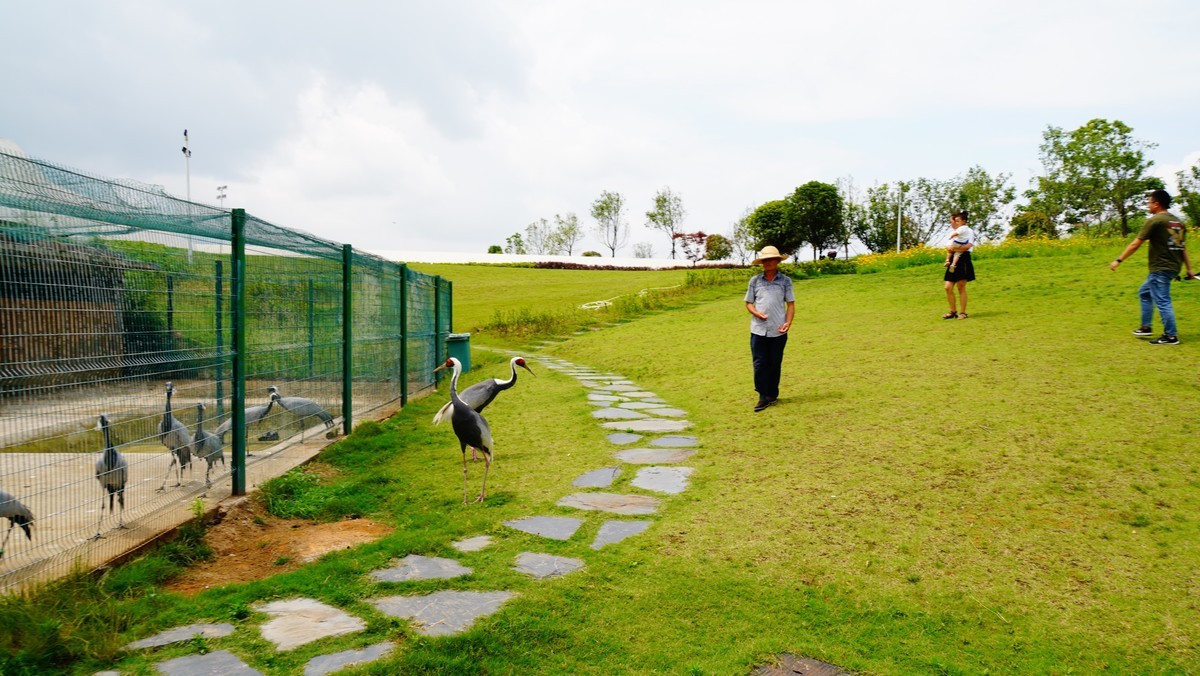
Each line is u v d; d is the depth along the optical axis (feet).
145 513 15.29
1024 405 23.30
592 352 54.34
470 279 141.69
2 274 10.94
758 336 27.68
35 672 10.02
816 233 148.05
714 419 28.04
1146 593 12.78
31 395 11.71
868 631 12.17
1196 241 62.95
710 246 255.50
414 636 11.48
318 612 12.48
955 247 40.78
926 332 38.99
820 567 14.35
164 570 13.84
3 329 11.03
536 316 77.30
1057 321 37.11
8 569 12.12
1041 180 148.87
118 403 14.05
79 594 12.07
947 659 11.34
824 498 17.76
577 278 141.90
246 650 11.02
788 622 12.46
